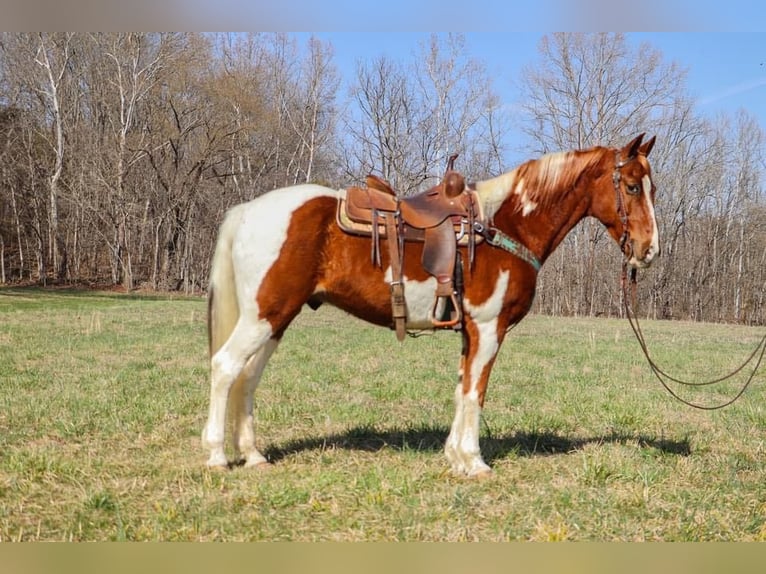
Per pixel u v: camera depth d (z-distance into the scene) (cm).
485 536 379
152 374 896
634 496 443
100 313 1905
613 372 1033
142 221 3438
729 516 420
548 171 486
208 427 472
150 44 3400
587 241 3259
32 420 620
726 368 1123
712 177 3428
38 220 3425
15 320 1608
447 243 457
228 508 405
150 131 3500
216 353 471
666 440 608
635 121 3197
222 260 468
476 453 480
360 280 457
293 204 454
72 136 3531
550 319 2520
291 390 807
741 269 3353
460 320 462
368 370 977
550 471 499
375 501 419
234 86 3444
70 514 391
